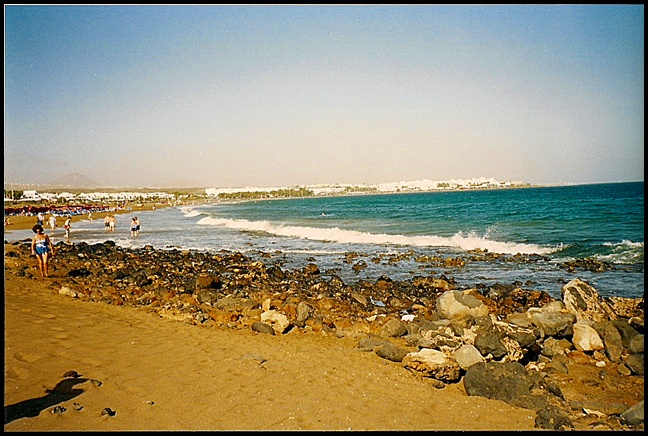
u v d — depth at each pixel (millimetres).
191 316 10516
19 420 4719
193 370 6723
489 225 37312
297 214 69938
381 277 16453
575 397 6504
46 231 42375
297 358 7758
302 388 6301
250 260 22812
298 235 35094
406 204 92438
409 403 5988
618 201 61438
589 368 7594
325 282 16453
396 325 9633
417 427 5234
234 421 5125
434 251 24516
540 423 5402
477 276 17656
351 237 31766
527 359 7891
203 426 4945
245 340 8812
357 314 11977
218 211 87500
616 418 5691
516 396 6137
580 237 27750
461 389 6730
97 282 15328
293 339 9336
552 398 6148
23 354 6633
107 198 160000
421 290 15117
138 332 8594
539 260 20656
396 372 7203
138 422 4918
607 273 17250
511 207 60031
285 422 5176
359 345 8805
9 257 18156
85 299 12086
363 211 70062
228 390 6047
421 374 6996
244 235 36844
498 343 7113
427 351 7180
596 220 36531
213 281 15461
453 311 9750
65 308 10164
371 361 7762
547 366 7629
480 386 6426
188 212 81438
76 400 5312
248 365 7105
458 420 5496
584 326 8328
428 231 35188
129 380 6105
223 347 8109
